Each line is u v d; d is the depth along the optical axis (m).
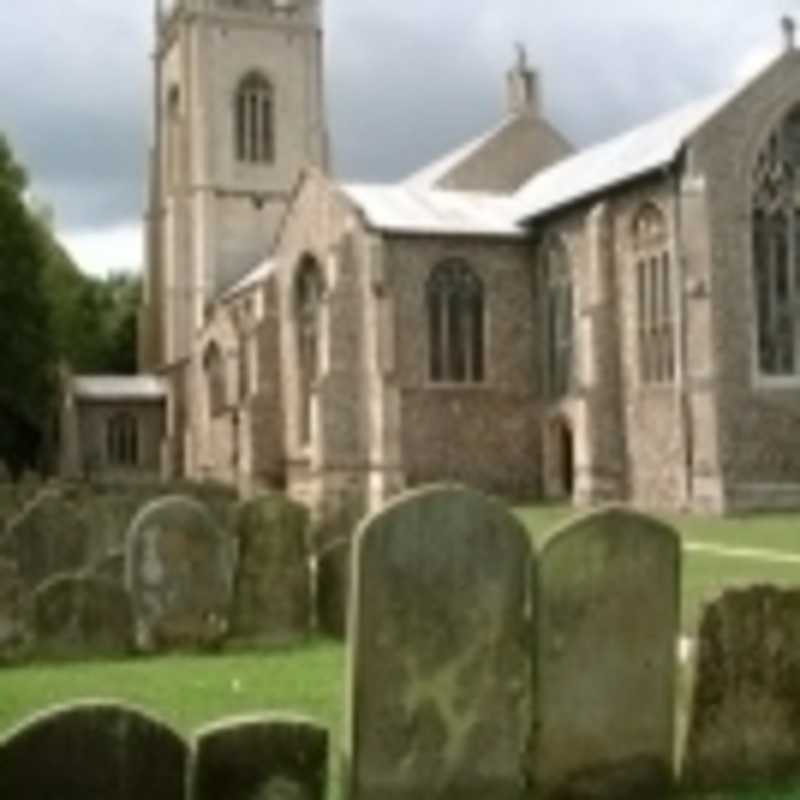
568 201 49.44
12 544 21.39
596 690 10.80
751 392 43.56
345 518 24.06
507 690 10.59
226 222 82.00
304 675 15.53
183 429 79.19
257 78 83.38
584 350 47.97
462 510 10.48
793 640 11.16
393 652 10.27
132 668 16.28
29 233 66.31
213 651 17.59
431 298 51.34
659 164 44.38
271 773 8.70
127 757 8.46
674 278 44.47
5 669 16.31
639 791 10.88
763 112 44.50
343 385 51.72
